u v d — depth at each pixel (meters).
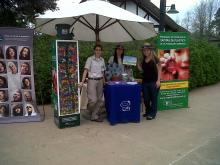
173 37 8.81
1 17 13.16
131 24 8.23
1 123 7.10
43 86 9.14
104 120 7.62
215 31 48.06
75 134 6.50
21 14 13.48
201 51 13.66
